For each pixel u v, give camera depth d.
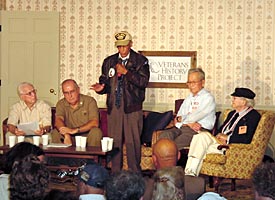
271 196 2.27
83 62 7.75
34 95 6.41
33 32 7.79
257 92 7.45
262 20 7.42
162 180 2.49
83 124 6.28
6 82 7.87
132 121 6.38
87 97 6.39
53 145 5.73
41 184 2.19
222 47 7.49
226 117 6.52
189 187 2.99
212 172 5.71
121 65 6.30
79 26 7.74
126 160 6.55
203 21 7.51
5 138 6.52
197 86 6.35
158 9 7.58
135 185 2.24
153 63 7.59
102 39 7.70
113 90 6.43
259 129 5.84
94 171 2.55
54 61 7.77
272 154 7.29
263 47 7.43
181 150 6.11
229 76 7.49
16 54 7.84
